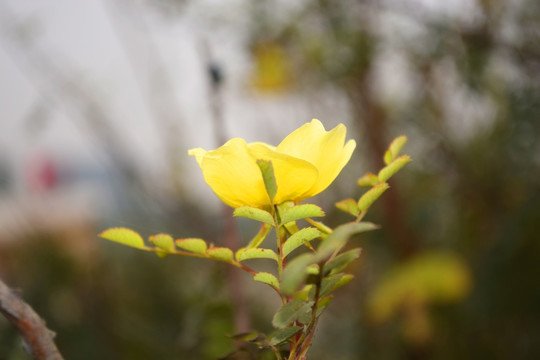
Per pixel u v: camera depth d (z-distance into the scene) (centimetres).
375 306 96
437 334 93
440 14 83
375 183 32
